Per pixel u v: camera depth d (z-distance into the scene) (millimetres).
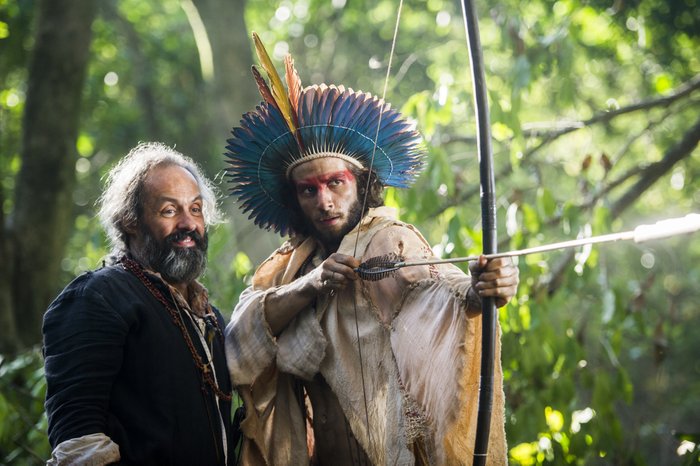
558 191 17125
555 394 11633
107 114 34969
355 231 7941
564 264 12492
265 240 17938
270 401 8281
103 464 7059
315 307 8055
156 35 36406
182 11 36750
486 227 6977
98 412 7258
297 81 8078
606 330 12727
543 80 17406
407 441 7492
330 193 7914
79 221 29859
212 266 13023
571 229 11953
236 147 8102
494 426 7484
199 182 8133
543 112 20781
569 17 12672
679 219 5941
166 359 7559
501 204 12539
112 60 35531
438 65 27266
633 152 24359
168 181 7855
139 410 7438
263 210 8406
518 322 11766
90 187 32750
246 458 8141
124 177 7992
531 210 12031
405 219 11539
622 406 17500
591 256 11891
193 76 36438
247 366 8070
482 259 6816
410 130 8000
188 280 7875
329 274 7590
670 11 20359
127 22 35906
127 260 7859
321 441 8172
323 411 8164
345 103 7828
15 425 12055
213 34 24391
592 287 13156
